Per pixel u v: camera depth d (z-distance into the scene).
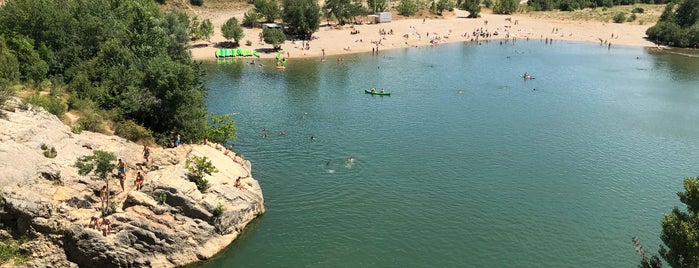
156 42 90.75
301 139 87.81
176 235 51.38
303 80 129.50
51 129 56.56
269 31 157.25
